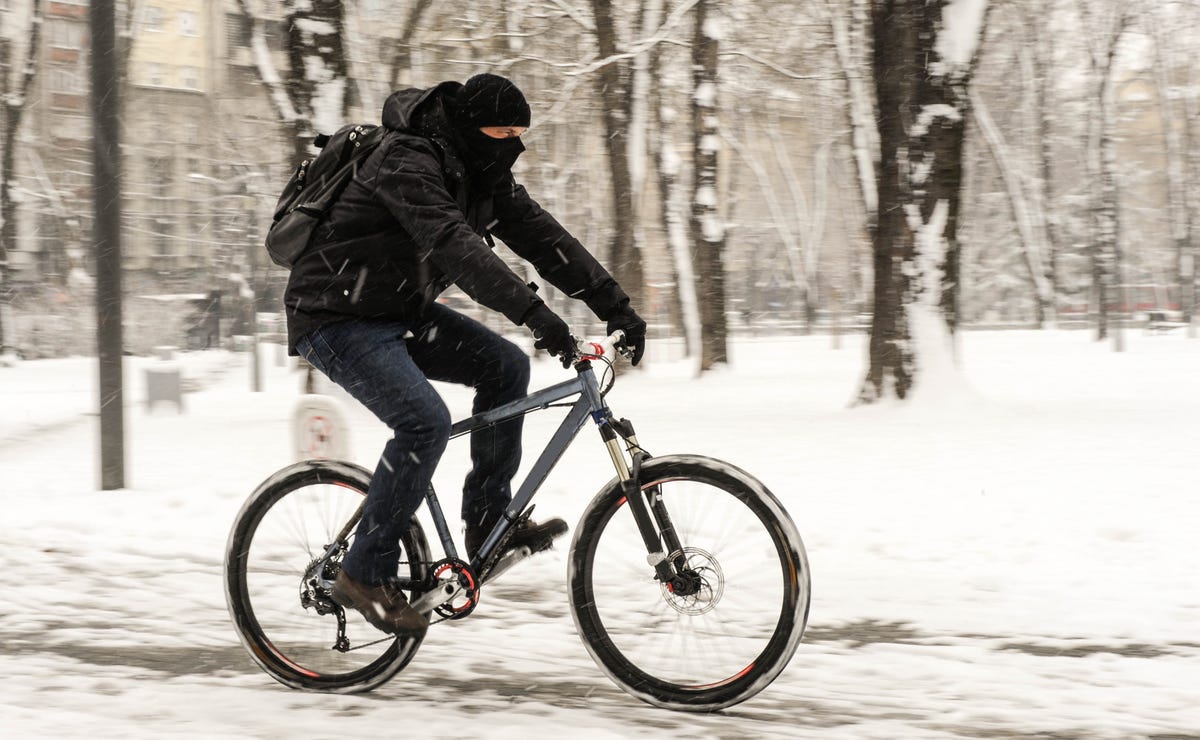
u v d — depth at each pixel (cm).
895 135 2181
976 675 717
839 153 6438
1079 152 7469
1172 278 8319
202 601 924
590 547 662
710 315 3641
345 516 699
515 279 634
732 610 638
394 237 655
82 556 1088
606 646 657
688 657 648
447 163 651
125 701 671
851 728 620
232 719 637
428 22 3484
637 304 3672
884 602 891
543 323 635
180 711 652
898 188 2186
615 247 3653
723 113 5175
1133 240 8269
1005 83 6309
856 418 2086
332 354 666
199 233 6350
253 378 3553
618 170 3631
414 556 684
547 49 3553
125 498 1373
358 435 2027
